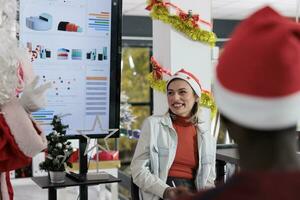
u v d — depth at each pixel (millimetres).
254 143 692
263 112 665
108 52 2004
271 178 664
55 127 1861
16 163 1543
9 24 1598
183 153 2439
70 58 1948
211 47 3344
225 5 5613
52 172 1825
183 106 2475
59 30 1923
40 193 3209
